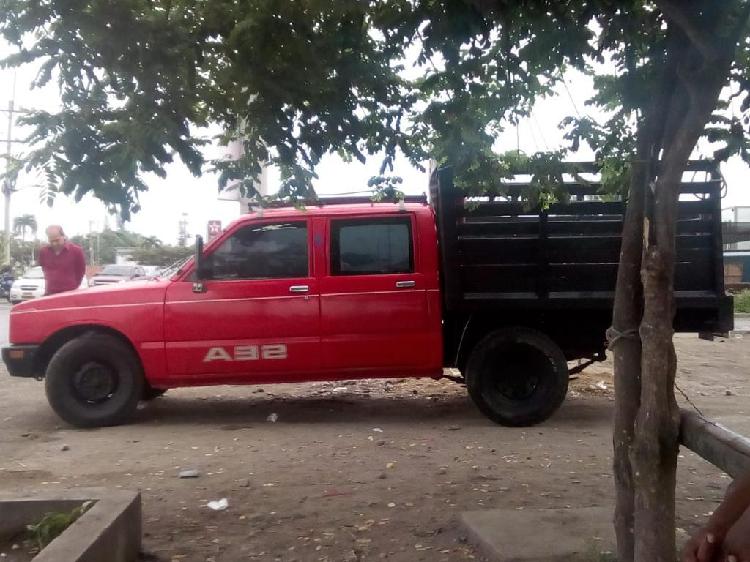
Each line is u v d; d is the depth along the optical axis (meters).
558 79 4.79
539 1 3.83
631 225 3.43
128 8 3.76
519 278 7.56
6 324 20.80
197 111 4.34
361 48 4.26
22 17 3.73
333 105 4.46
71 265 9.71
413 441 7.08
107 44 3.82
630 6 3.83
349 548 4.44
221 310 7.66
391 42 4.15
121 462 6.39
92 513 3.94
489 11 3.71
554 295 7.55
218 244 7.77
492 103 4.81
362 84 4.41
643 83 3.91
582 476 5.85
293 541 4.55
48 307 7.77
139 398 7.81
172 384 7.77
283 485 5.67
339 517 4.96
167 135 4.03
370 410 8.62
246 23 3.89
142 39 3.83
